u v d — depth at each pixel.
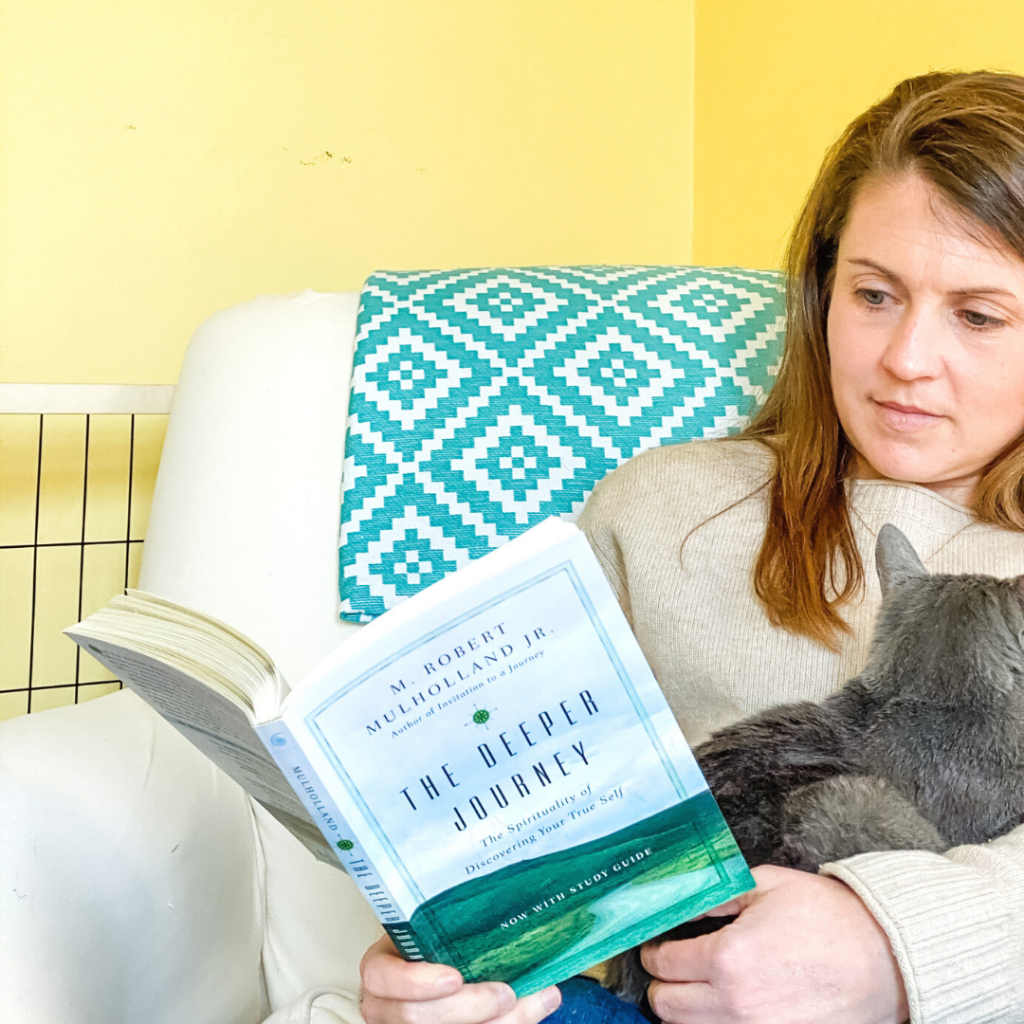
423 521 1.04
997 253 0.72
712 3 1.83
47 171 1.58
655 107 1.89
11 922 0.71
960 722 0.70
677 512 0.91
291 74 1.67
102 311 1.62
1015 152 0.71
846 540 0.82
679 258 1.94
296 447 1.10
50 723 0.92
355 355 1.10
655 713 0.55
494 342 1.10
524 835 0.57
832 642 0.79
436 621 0.53
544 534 0.56
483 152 1.79
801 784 0.72
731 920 0.65
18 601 1.60
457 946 0.59
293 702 0.54
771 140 1.71
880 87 1.47
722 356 1.10
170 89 1.62
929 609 0.73
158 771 0.92
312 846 0.67
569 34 1.82
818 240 0.88
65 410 1.29
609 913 0.59
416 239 1.78
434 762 0.55
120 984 0.80
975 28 1.31
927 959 0.57
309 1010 0.87
